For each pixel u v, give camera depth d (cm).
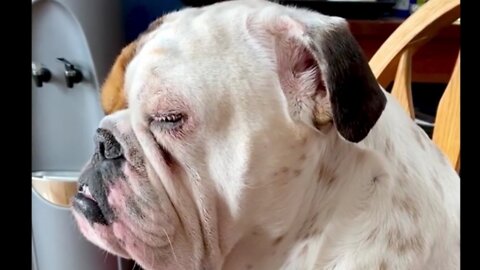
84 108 146
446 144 99
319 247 75
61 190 143
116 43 150
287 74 70
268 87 70
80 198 75
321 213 75
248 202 72
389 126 79
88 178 74
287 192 73
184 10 78
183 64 69
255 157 70
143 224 72
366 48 150
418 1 171
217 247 75
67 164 151
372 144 76
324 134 72
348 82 66
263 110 70
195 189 72
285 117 70
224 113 69
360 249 73
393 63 108
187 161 71
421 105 195
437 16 103
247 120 69
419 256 73
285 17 69
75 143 149
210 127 69
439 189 78
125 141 72
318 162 74
